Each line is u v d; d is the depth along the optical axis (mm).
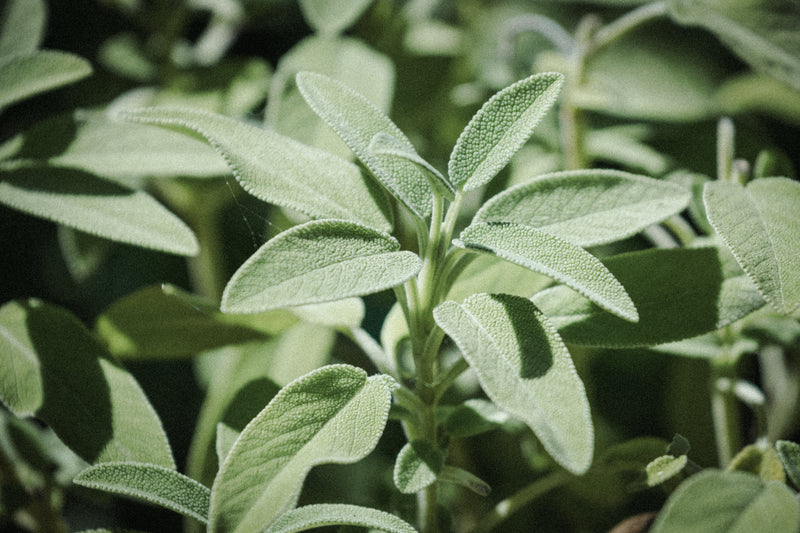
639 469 503
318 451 445
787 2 541
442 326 446
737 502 434
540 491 510
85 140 519
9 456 540
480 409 485
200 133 465
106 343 522
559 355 441
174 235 491
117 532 478
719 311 468
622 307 435
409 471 462
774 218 465
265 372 540
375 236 450
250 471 442
